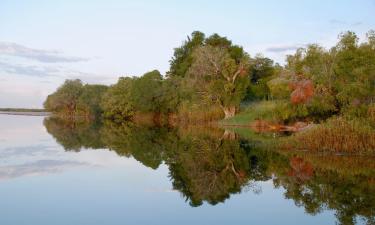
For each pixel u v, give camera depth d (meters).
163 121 87.06
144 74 89.56
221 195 18.62
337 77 43.75
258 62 75.88
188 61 89.31
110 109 100.88
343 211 15.56
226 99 65.88
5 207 16.47
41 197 18.09
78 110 128.50
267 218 14.95
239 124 62.41
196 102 70.06
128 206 16.70
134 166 26.70
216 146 37.12
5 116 134.00
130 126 72.69
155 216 15.27
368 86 36.09
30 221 14.58
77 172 24.25
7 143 40.59
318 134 29.86
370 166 24.62
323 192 18.62
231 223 14.39
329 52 46.31
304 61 48.34
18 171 24.34
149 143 41.28
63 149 35.81
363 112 34.59
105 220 14.73
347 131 28.84
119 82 103.06
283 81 50.50
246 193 18.91
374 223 14.04
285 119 51.94
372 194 18.02
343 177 21.69
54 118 116.12
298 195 18.25
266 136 44.69
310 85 45.94
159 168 25.98
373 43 40.22
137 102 88.75
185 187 20.36
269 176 22.75
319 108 44.97
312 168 24.36
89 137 48.72
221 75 67.50
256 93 73.25
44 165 26.66
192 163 27.94
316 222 14.33
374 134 27.97
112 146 38.62
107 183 21.20
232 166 26.36
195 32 95.12
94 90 123.00
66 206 16.64
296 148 30.94
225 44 83.81
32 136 49.66
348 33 40.75
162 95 83.69
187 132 54.50
